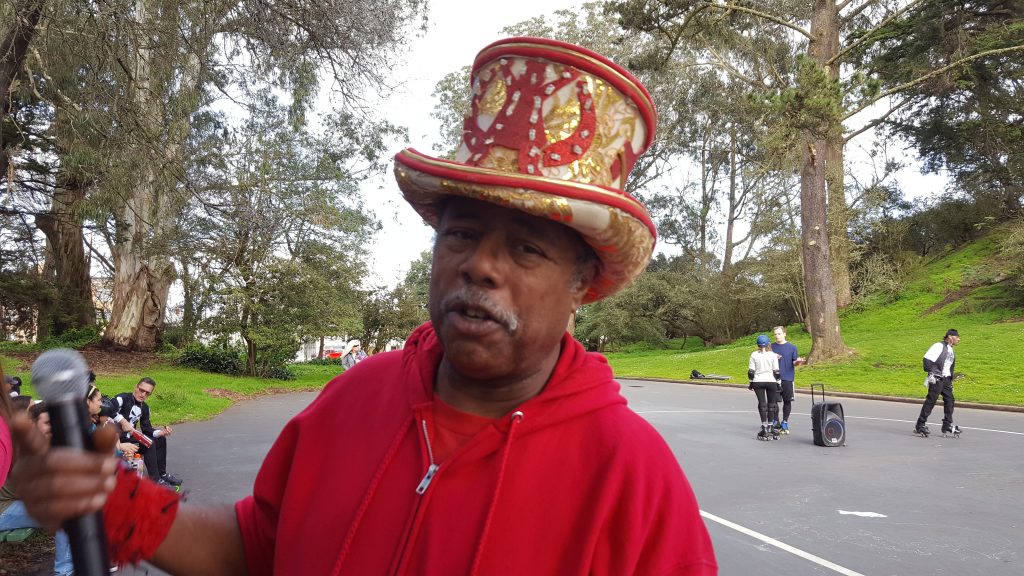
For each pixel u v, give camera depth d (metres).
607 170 1.16
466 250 1.12
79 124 9.16
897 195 40.22
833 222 34.78
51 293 30.09
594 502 1.04
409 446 1.15
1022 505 7.04
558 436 1.11
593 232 1.07
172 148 10.68
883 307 33.75
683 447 10.73
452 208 1.13
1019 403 16.58
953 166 38.69
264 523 1.32
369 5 10.17
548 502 1.06
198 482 7.85
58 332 31.42
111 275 39.44
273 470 1.33
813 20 24.50
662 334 48.91
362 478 1.16
